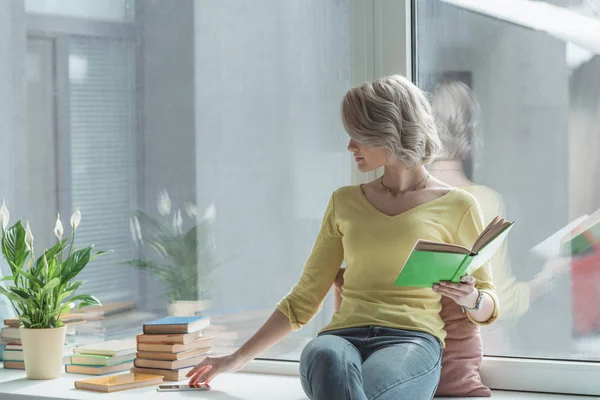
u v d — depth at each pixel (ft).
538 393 7.05
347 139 7.97
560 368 6.99
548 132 7.19
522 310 7.30
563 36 7.10
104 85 8.88
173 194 8.68
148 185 8.77
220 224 8.50
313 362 5.89
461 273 6.01
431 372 6.22
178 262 8.67
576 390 6.95
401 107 6.70
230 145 8.43
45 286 7.70
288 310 7.12
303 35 8.09
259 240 8.36
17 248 8.00
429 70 7.60
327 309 8.03
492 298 6.59
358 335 6.48
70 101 8.99
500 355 7.38
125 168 8.85
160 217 8.73
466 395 6.81
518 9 7.25
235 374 8.00
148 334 7.63
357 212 6.97
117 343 8.20
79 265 8.00
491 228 5.91
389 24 7.61
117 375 7.54
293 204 8.21
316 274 7.16
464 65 7.47
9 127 9.18
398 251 6.66
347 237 6.91
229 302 8.49
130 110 8.80
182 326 7.55
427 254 5.77
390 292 6.66
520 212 7.31
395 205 6.86
